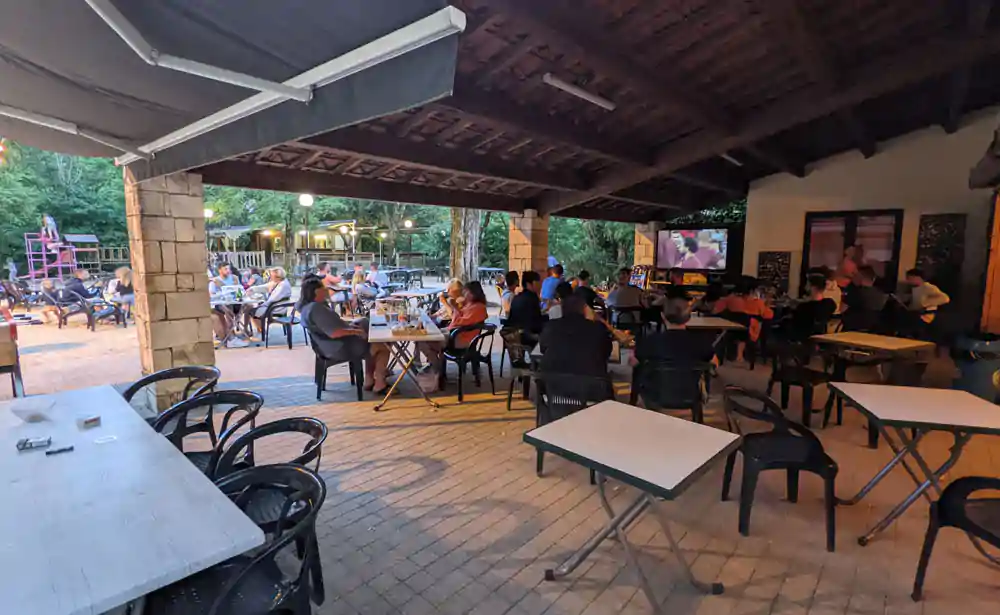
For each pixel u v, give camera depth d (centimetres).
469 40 342
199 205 416
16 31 155
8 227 1516
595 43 359
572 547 233
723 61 432
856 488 289
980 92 629
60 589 103
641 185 839
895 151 748
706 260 1028
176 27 141
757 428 390
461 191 666
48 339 747
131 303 884
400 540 238
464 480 299
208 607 142
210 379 273
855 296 573
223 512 134
